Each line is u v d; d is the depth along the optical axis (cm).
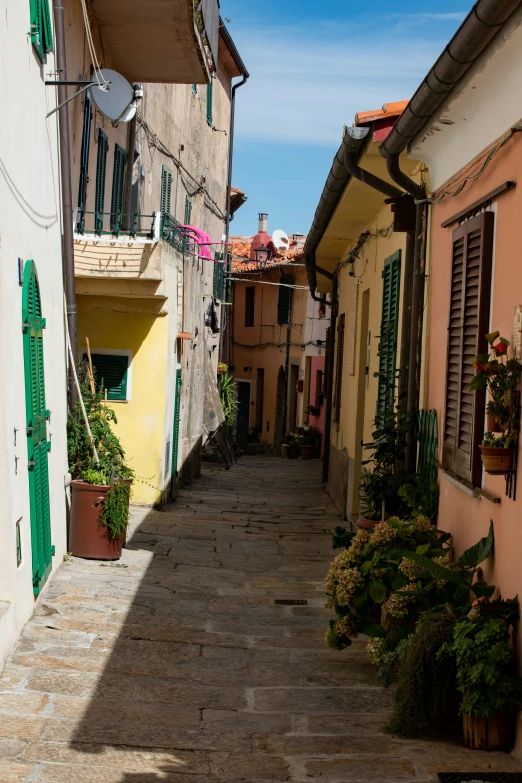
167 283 1111
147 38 1082
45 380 740
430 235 733
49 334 761
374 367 1093
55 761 436
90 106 1009
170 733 479
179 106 1706
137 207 1309
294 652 632
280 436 2923
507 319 507
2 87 564
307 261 1596
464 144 603
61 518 833
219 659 608
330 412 1692
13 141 601
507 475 485
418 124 625
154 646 623
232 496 1464
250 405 3212
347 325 1419
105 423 909
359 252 1262
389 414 785
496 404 480
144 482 1191
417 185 735
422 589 543
